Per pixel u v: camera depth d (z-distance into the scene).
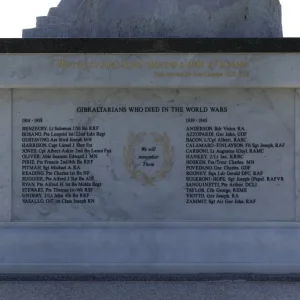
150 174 5.98
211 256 5.88
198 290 5.30
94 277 5.77
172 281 5.62
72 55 5.79
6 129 5.96
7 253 5.92
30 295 5.17
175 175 5.98
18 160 5.98
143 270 5.86
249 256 5.88
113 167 5.98
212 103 5.93
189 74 5.79
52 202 6.00
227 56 5.77
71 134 5.96
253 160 5.95
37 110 5.95
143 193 5.99
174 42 5.76
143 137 5.96
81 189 6.00
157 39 5.76
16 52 5.77
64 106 5.95
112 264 5.87
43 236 5.93
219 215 5.98
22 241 5.93
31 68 5.79
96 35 6.42
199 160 5.96
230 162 5.96
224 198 5.97
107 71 5.79
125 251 5.90
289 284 5.50
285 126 5.93
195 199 5.98
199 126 5.95
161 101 5.95
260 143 5.94
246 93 5.93
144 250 5.90
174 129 5.96
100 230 5.94
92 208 6.00
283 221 5.95
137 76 5.79
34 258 5.92
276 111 5.93
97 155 5.98
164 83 5.80
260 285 5.46
